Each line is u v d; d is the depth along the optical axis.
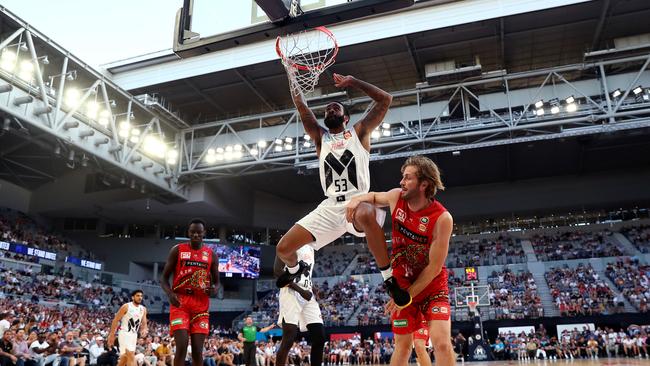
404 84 30.86
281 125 30.45
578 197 38.53
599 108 24.61
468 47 27.31
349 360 25.88
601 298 28.59
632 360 18.27
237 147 30.16
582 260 34.12
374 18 25.83
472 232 41.66
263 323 33.31
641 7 24.20
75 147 24.41
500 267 35.47
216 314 34.72
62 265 32.38
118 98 27.77
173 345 16.34
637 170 37.81
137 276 39.06
